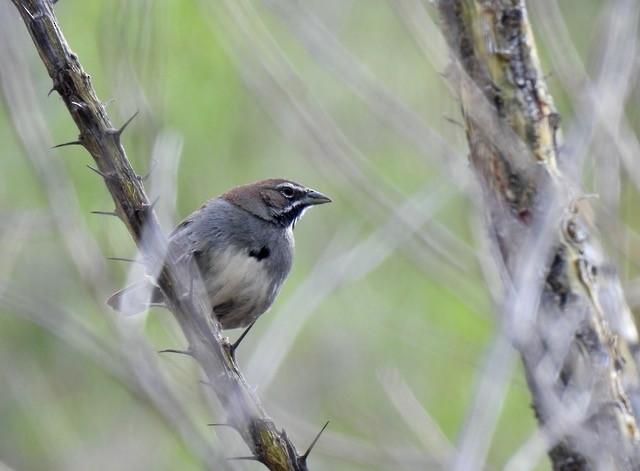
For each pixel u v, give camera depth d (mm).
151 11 10891
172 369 9445
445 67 8547
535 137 8320
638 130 10508
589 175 10289
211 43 13469
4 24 10055
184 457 13227
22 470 14000
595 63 9562
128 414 13922
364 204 11328
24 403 13602
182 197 13234
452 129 10344
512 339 6918
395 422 13164
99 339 9406
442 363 14180
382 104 10109
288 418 10781
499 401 6363
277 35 14117
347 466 12875
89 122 6926
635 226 12656
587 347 8070
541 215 7965
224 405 6914
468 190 8703
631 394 8125
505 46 8430
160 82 10500
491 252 8344
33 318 10055
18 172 13602
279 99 11039
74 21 13250
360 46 13766
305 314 10625
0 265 11695
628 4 9203
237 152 13859
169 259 6973
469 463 6105
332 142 10852
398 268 14234
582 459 8086
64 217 9633
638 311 10648
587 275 8219
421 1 10008
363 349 13992
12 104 9930
